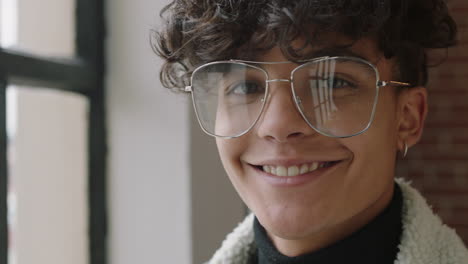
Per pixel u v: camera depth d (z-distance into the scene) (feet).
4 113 4.80
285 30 2.50
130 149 5.81
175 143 5.64
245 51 2.71
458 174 8.59
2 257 4.80
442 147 8.66
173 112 5.64
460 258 2.96
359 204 2.72
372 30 2.55
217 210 6.05
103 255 5.91
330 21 2.48
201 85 2.94
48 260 6.20
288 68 2.63
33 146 6.26
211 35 2.77
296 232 2.71
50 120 6.17
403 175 8.79
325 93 2.60
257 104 2.76
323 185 2.69
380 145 2.71
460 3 8.50
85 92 5.77
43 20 5.98
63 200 6.14
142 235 5.79
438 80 8.66
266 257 3.05
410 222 2.93
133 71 5.79
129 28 5.79
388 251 2.90
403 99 2.88
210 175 5.95
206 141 5.91
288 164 2.70
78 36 5.77
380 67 2.69
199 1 2.89
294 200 2.71
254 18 2.64
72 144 6.07
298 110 2.61
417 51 2.86
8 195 4.89
